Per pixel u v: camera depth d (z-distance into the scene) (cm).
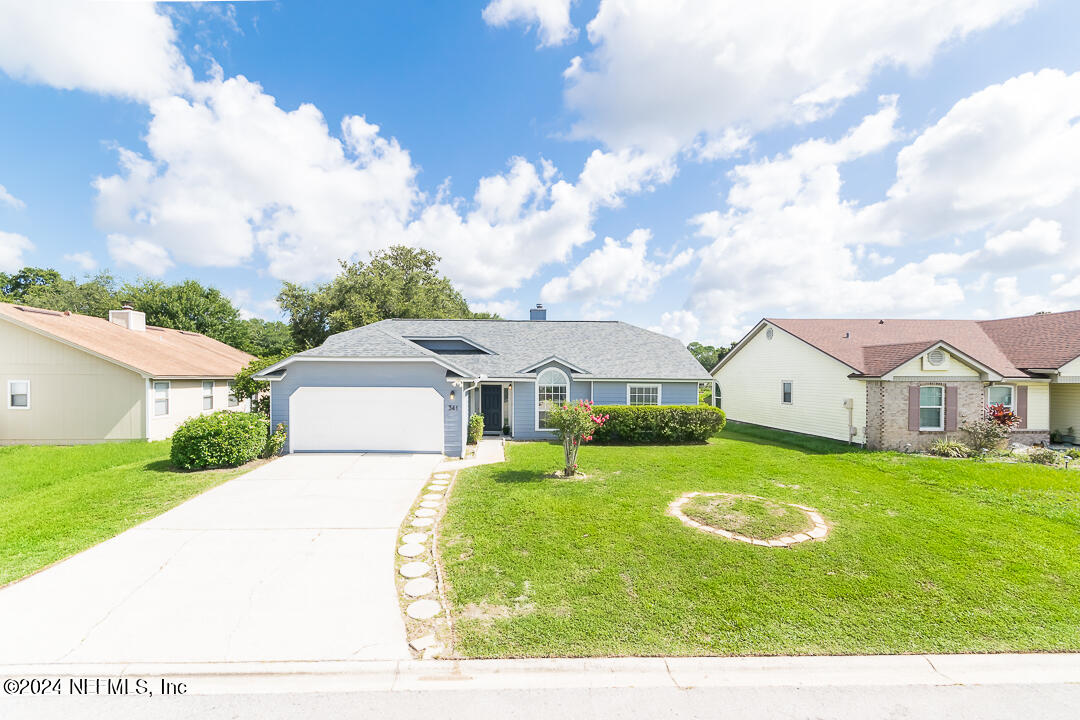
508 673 356
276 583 488
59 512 718
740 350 2270
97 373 1514
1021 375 1510
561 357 1756
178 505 757
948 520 701
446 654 372
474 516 707
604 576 507
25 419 1491
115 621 409
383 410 1235
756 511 715
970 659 376
